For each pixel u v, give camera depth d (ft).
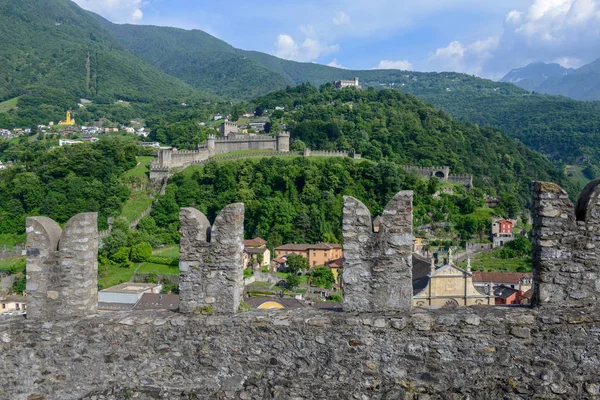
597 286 26.94
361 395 27.25
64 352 29.66
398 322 27.32
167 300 142.82
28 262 31.01
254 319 28.53
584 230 27.07
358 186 397.19
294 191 388.16
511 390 26.37
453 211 383.65
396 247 28.25
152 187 433.48
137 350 29.19
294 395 27.71
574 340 26.32
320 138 568.00
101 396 29.04
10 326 30.07
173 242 322.75
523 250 275.59
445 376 26.86
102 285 222.28
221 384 28.48
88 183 381.81
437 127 648.79
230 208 29.35
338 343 27.68
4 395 29.91
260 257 247.50
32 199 337.52
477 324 26.81
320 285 200.95
